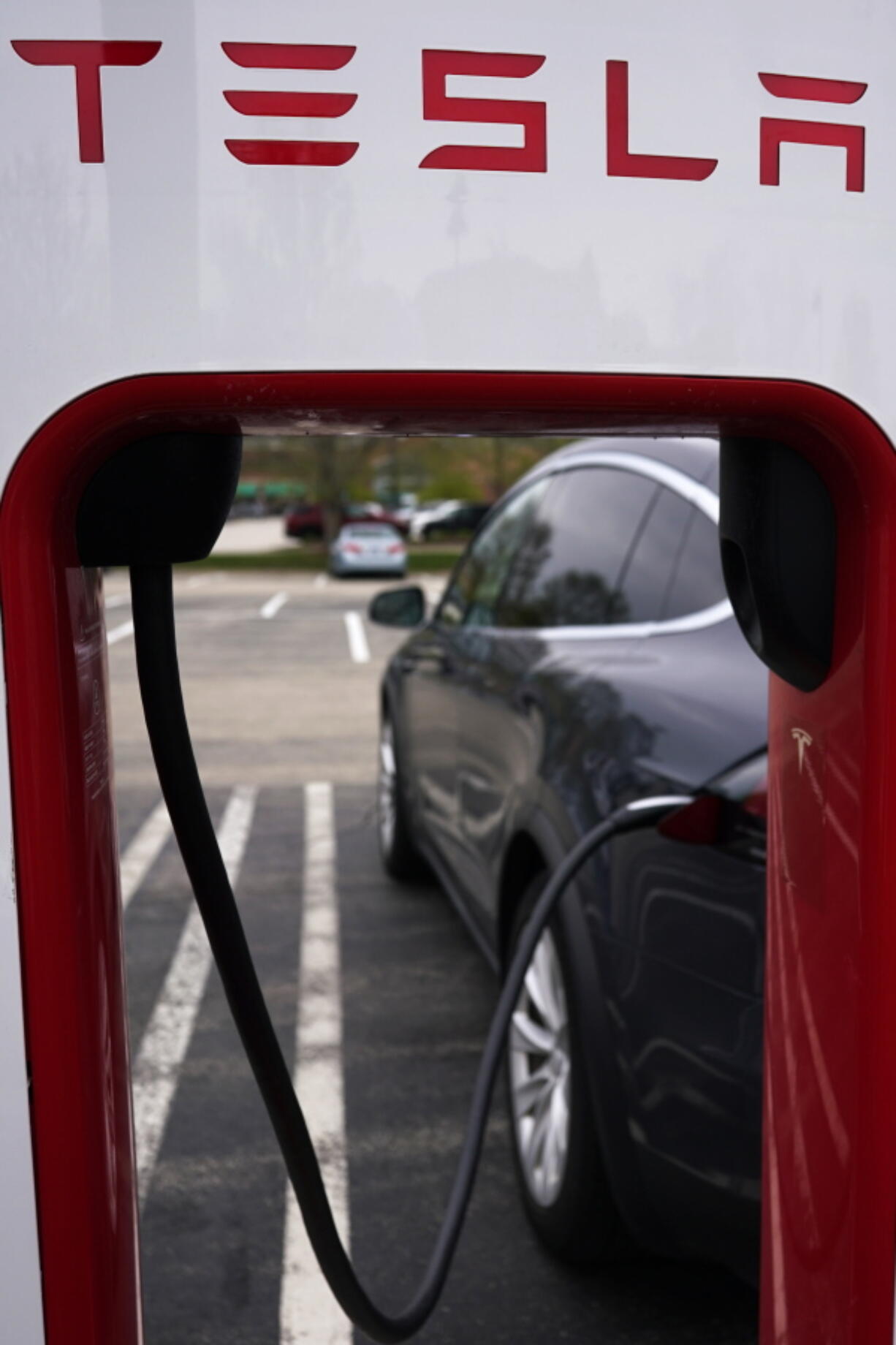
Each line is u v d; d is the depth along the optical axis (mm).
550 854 2602
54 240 811
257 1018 1191
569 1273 2574
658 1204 2188
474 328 847
